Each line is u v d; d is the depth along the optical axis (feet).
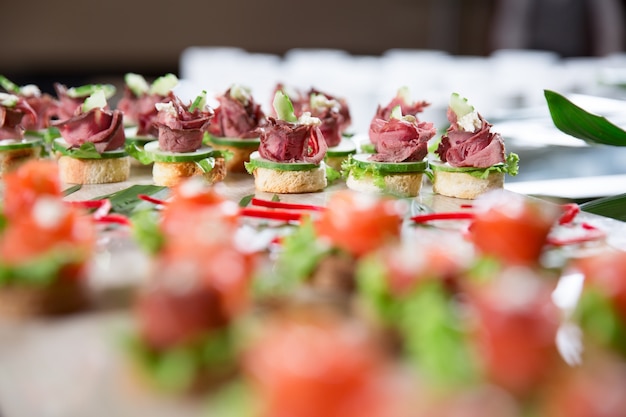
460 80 12.88
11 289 4.78
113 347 4.29
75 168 8.71
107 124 8.84
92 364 4.18
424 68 13.43
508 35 19.63
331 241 5.18
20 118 9.18
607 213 7.32
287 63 15.11
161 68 20.44
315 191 8.46
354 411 2.97
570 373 3.78
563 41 18.84
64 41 19.51
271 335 3.36
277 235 6.34
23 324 4.70
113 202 7.38
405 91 9.57
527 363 3.50
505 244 5.04
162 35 20.21
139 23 19.95
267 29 20.98
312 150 8.63
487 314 3.59
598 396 3.09
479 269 4.80
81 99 10.09
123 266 5.62
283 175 8.32
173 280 3.90
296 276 5.09
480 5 21.91
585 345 4.25
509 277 3.73
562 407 3.22
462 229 6.79
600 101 12.33
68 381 4.01
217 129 9.70
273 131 8.42
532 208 5.16
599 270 4.43
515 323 3.50
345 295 5.04
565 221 6.95
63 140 9.09
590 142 8.20
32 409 3.78
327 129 9.42
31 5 19.03
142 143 9.90
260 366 3.21
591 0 18.45
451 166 8.43
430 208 7.77
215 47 20.68
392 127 8.43
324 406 2.95
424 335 3.67
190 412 3.69
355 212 5.12
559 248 6.26
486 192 8.27
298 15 21.06
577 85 13.99
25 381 4.02
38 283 4.74
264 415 3.10
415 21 21.83
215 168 8.86
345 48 21.62
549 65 14.35
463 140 8.40
